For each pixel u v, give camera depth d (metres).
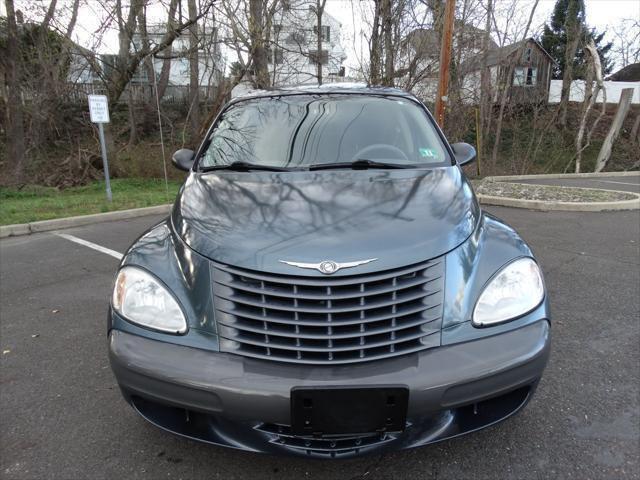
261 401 1.91
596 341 3.44
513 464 2.26
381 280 1.99
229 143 3.33
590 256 5.48
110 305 2.31
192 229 2.33
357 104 3.58
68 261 5.92
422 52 16.05
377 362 1.95
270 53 15.36
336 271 1.96
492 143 27.64
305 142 3.24
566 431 2.48
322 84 4.05
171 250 2.36
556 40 40.25
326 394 1.88
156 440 2.51
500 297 2.13
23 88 17.39
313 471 2.27
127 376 2.08
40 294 4.74
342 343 1.96
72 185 14.73
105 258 6.01
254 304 2.00
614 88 39.53
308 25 22.16
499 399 2.15
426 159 3.12
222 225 2.28
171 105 25.70
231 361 1.98
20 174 14.63
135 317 2.16
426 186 2.63
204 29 13.44
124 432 2.58
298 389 1.88
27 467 2.32
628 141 30.08
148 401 2.13
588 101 25.16
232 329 2.02
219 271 2.10
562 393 2.81
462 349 1.99
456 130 18.84
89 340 3.70
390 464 2.29
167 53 15.75
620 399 2.74
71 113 19.70
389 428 1.93
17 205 10.22
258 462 2.33
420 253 2.06
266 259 2.03
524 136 28.89
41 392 2.99
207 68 15.51
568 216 7.80
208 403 1.96
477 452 2.35
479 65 23.16
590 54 25.25
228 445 2.08
